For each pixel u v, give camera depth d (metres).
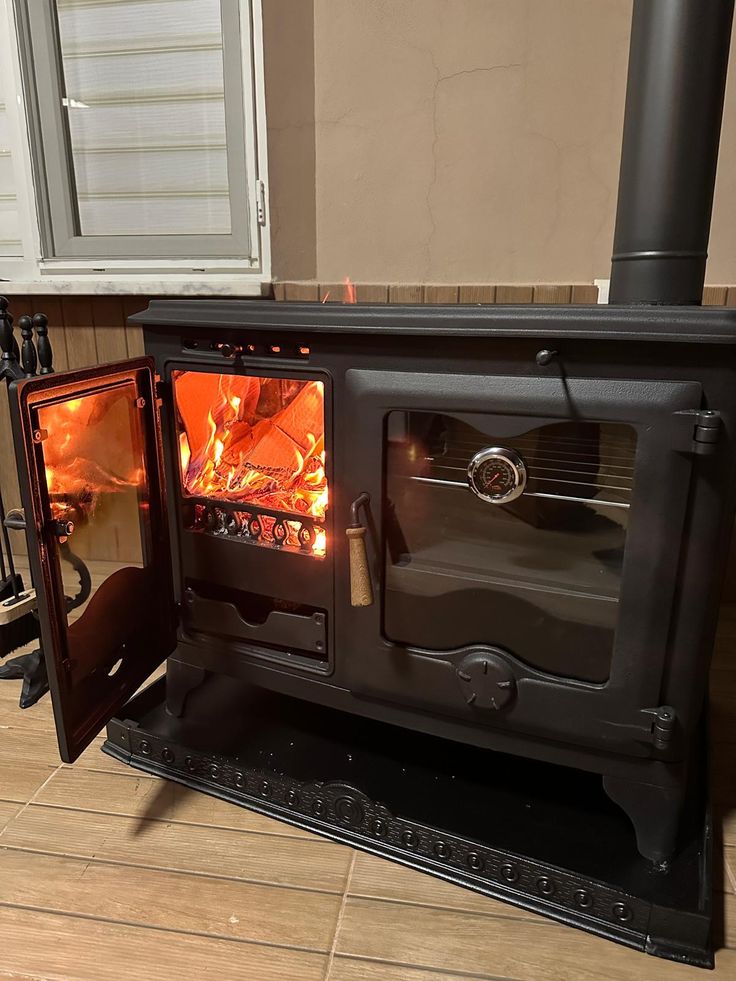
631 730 0.94
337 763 1.20
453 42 1.63
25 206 1.88
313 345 1.03
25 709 1.43
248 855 1.07
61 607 1.00
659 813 0.98
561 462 0.98
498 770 1.19
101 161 1.84
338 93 1.72
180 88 1.73
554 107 1.62
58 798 1.18
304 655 1.19
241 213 1.77
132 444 1.14
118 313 1.89
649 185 0.97
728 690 1.50
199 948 0.92
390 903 0.99
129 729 1.27
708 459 0.85
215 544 1.20
